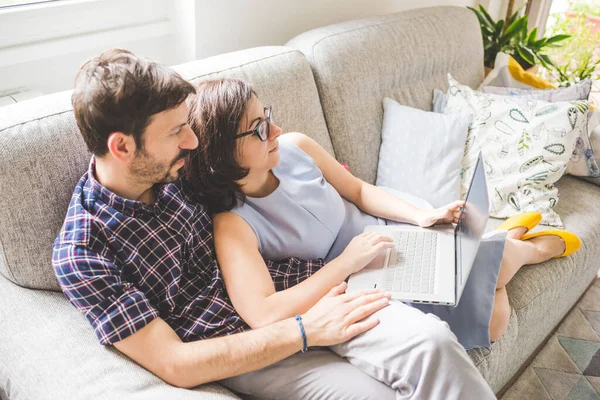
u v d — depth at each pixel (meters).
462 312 1.29
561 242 1.58
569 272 1.61
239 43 1.89
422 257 1.34
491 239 1.37
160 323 1.04
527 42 2.62
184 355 1.02
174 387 1.00
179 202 1.18
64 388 0.94
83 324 1.07
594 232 1.74
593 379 1.69
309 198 1.35
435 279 1.26
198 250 1.21
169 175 1.07
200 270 1.21
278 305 1.15
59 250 1.02
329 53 1.69
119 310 1.00
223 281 1.21
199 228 1.22
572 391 1.64
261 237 1.27
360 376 1.11
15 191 1.08
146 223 1.11
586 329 1.89
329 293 1.20
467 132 1.79
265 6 1.90
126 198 1.09
